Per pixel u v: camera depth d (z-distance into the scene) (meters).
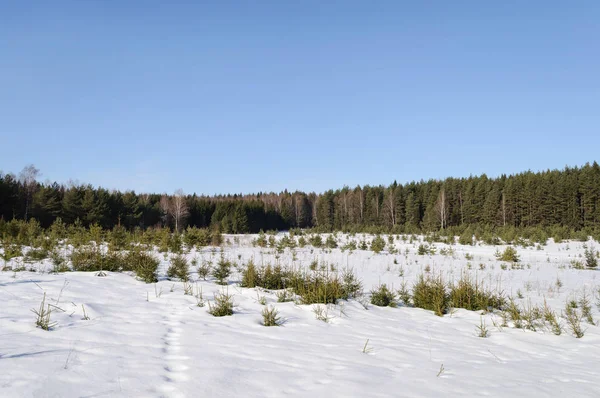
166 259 15.58
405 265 18.67
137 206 51.62
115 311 5.83
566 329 7.20
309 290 8.27
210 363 3.67
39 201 41.06
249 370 3.56
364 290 11.04
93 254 10.88
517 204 58.91
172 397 2.81
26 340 3.97
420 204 72.56
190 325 5.38
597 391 3.66
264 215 78.56
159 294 7.57
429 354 4.80
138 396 2.76
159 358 3.72
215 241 24.41
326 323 6.33
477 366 4.38
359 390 3.20
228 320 5.98
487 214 60.03
